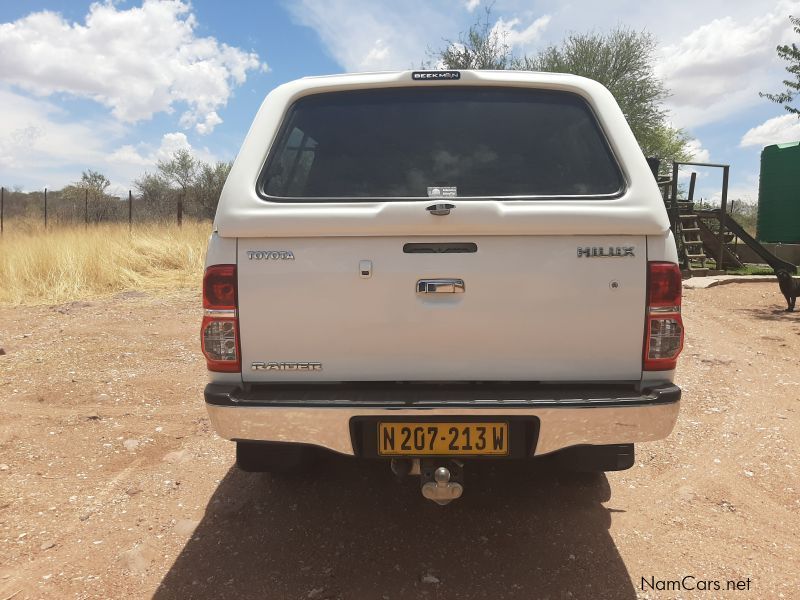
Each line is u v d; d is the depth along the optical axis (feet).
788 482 10.96
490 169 8.39
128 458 12.06
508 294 7.52
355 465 11.66
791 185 40.96
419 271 7.54
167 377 16.89
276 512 9.99
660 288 7.48
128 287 30.71
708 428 13.37
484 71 9.00
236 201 7.77
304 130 8.77
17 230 47.88
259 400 7.33
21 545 9.09
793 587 8.06
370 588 8.01
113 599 7.86
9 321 23.52
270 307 7.60
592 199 7.84
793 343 21.08
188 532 9.42
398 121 8.76
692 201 41.70
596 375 7.60
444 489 7.58
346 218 7.47
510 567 8.47
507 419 7.39
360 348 7.64
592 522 9.66
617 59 70.08
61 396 15.28
